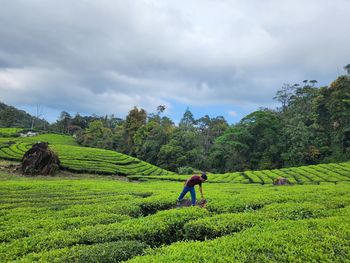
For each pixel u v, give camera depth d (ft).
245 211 43.60
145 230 32.76
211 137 340.39
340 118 222.48
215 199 53.16
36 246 27.91
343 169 147.02
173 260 21.20
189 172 202.08
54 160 129.39
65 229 35.09
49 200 56.18
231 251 22.80
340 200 48.26
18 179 107.14
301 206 41.98
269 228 29.40
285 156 229.45
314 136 233.35
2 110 404.57
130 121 314.96
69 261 23.50
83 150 191.83
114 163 171.42
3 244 28.63
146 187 82.38
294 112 279.28
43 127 423.23
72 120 451.53
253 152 252.83
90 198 59.88
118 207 47.14
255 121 251.39
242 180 131.23
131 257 25.17
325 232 27.04
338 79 237.66
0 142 205.36
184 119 363.56
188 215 38.83
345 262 21.42
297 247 23.26
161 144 269.03
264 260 21.27
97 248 25.80
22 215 41.50
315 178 127.95
